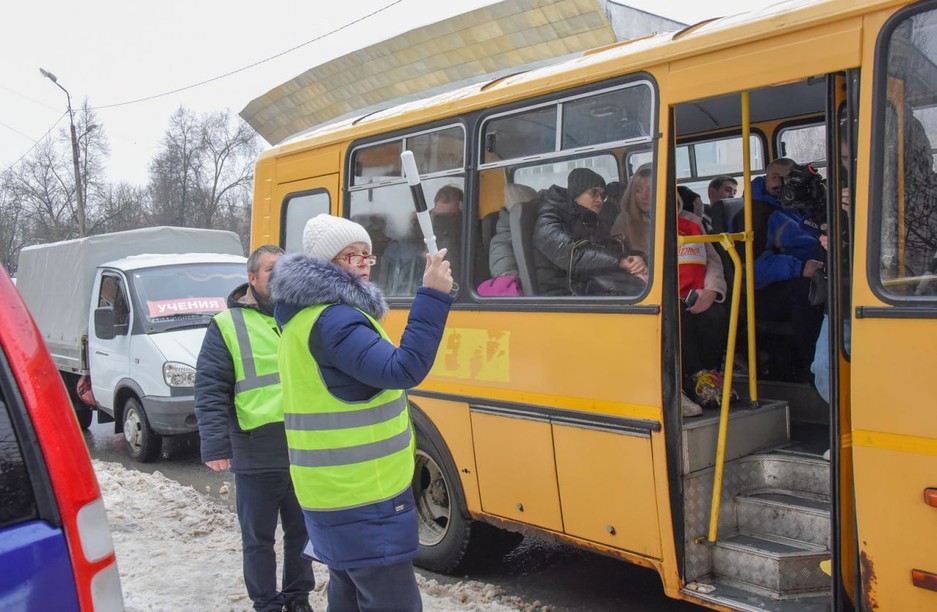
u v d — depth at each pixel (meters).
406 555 3.08
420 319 2.95
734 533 4.03
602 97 4.10
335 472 3.05
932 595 2.92
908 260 3.02
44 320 12.20
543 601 4.86
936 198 2.98
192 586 4.93
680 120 5.46
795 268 4.87
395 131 5.27
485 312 4.63
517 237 4.51
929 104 3.01
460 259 4.84
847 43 3.21
